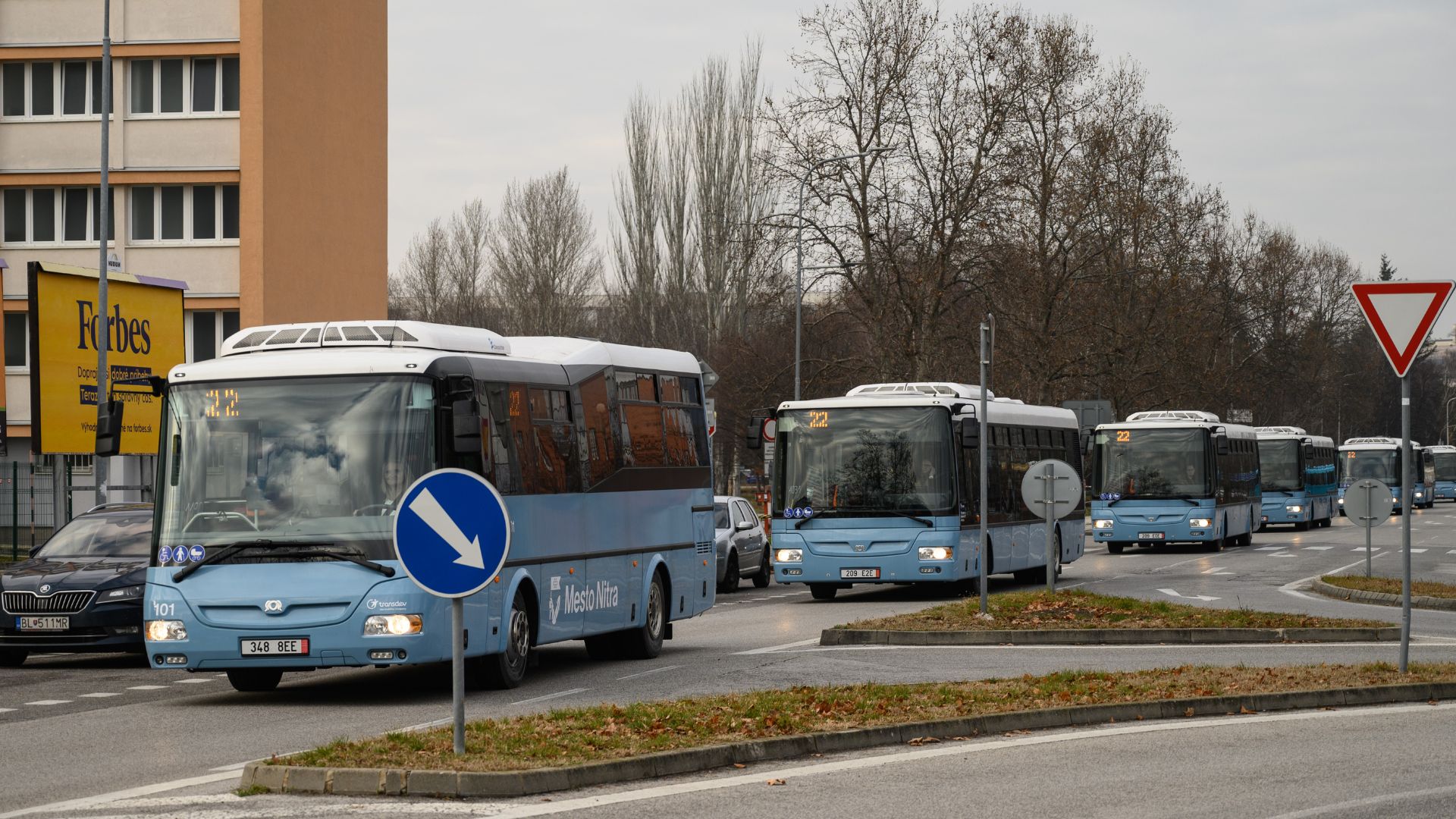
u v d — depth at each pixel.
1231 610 25.45
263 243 57.50
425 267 103.31
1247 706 15.77
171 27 57.59
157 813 10.77
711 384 36.84
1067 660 20.94
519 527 18.83
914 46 62.44
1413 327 16.97
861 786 11.73
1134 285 73.62
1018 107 64.62
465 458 17.55
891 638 23.48
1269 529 74.81
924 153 63.31
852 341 67.69
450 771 11.33
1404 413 17.22
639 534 22.23
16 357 58.38
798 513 32.25
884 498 31.88
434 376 17.44
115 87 57.97
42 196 58.56
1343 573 39.28
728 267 83.31
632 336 85.44
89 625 21.28
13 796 11.64
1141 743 13.79
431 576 11.82
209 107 57.97
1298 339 103.06
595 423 21.23
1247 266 94.31
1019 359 67.81
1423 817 10.48
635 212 85.38
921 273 61.69
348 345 18.30
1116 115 73.19
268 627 16.86
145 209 58.25
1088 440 53.22
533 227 95.25
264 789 11.44
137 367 38.34
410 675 20.75
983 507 25.23
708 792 11.48
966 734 14.27
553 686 18.66
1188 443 51.38
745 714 14.52
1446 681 16.75
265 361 17.64
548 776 11.48
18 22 57.94
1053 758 13.03
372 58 66.31
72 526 23.81
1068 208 68.94
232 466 17.33
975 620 24.61
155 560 17.27
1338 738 13.98
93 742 14.55
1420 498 105.00
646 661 21.69
